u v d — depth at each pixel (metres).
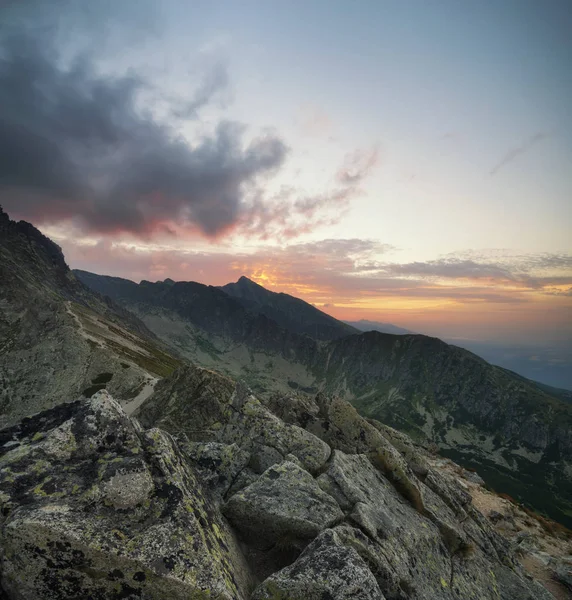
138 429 11.67
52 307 173.00
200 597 8.14
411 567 14.41
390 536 14.89
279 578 10.05
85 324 173.50
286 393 27.81
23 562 7.85
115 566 8.06
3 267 172.38
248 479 16.34
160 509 9.38
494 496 43.59
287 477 15.27
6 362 126.88
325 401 26.34
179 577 8.09
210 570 8.60
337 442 23.03
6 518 8.17
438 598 14.08
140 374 125.69
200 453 17.06
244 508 13.34
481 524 23.64
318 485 15.91
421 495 20.00
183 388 24.73
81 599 7.97
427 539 17.00
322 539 11.64
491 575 18.91
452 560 17.66
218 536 10.67
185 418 22.03
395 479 20.86
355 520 14.66
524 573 21.45
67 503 8.65
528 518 39.62
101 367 127.75
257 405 21.61
